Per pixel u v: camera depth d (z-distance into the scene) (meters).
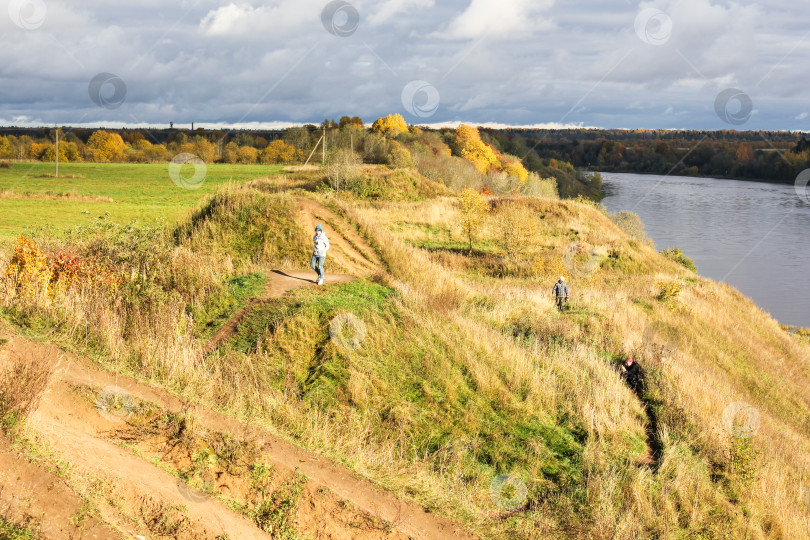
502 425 12.35
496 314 18.62
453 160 72.56
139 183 57.09
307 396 11.84
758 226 81.25
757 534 10.36
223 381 11.52
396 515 8.64
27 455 7.28
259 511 8.20
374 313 15.09
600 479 10.78
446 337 14.75
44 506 6.71
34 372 8.93
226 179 60.47
